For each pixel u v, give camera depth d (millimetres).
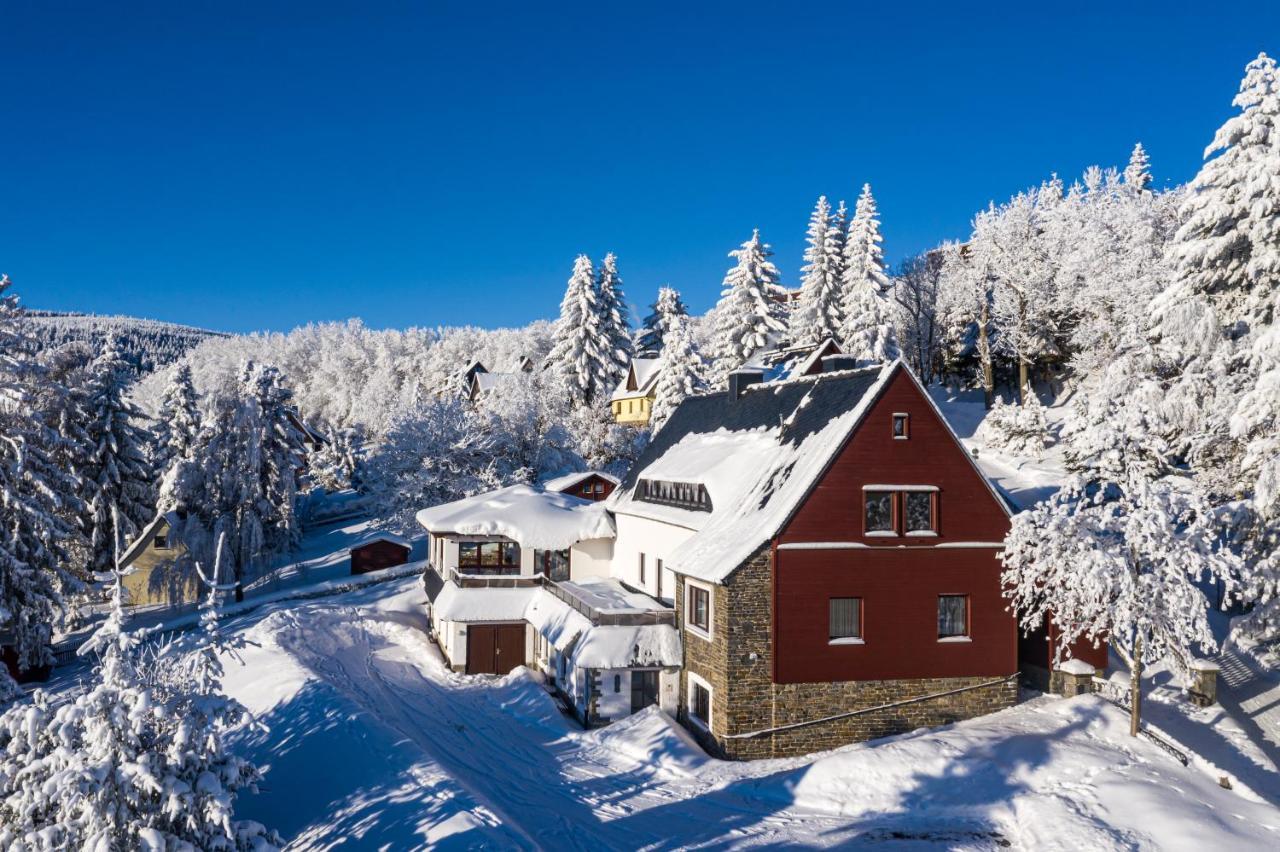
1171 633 23000
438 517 40000
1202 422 31891
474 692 32719
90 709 13836
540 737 27359
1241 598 27594
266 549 52969
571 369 77625
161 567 52125
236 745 26594
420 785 20625
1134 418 23562
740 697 25172
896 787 21203
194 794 14242
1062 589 24484
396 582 50562
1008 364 76062
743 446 32219
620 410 85375
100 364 56719
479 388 92688
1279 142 28797
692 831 19656
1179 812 18516
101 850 13242
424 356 161000
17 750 14359
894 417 26391
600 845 18844
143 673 14781
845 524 25938
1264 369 27266
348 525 75188
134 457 57000
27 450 36875
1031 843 18266
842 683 25656
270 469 53781
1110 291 63938
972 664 26438
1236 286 31703
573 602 31703
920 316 84750
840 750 24625
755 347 70875
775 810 20906
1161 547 21938
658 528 33719
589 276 78000
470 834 17672
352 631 39406
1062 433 47906
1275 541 26469
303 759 24094
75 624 47031
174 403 69625
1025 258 73062
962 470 26719
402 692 32094
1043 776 21109
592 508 41344
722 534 27859
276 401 54438
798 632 25469
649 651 28094
